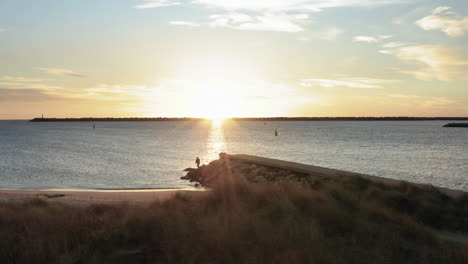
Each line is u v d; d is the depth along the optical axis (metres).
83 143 88.38
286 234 7.27
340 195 11.19
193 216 8.86
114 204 12.69
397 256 6.77
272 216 8.76
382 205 11.72
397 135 126.31
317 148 70.50
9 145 80.19
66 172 37.22
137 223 7.95
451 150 65.19
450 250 7.43
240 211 8.88
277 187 11.55
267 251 6.39
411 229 8.76
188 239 6.93
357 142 88.69
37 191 23.34
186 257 6.19
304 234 7.26
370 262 6.32
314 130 184.38
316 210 9.12
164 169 40.22
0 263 6.32
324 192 11.39
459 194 13.87
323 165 43.44
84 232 7.92
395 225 9.02
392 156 54.53
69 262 6.33
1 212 10.09
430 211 11.70
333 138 107.94
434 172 37.53
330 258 6.35
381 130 181.25
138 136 128.88
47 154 58.19
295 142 89.94
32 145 80.31
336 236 7.75
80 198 18.67
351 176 16.45
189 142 93.31
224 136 127.06
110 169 39.84
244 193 10.89
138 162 47.06
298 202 9.82
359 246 7.11
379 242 7.38
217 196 10.84
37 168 40.38
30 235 7.59
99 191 23.34
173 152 63.22
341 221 8.58
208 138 114.00
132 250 6.71
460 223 10.92
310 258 6.17
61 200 16.98
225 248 6.49
